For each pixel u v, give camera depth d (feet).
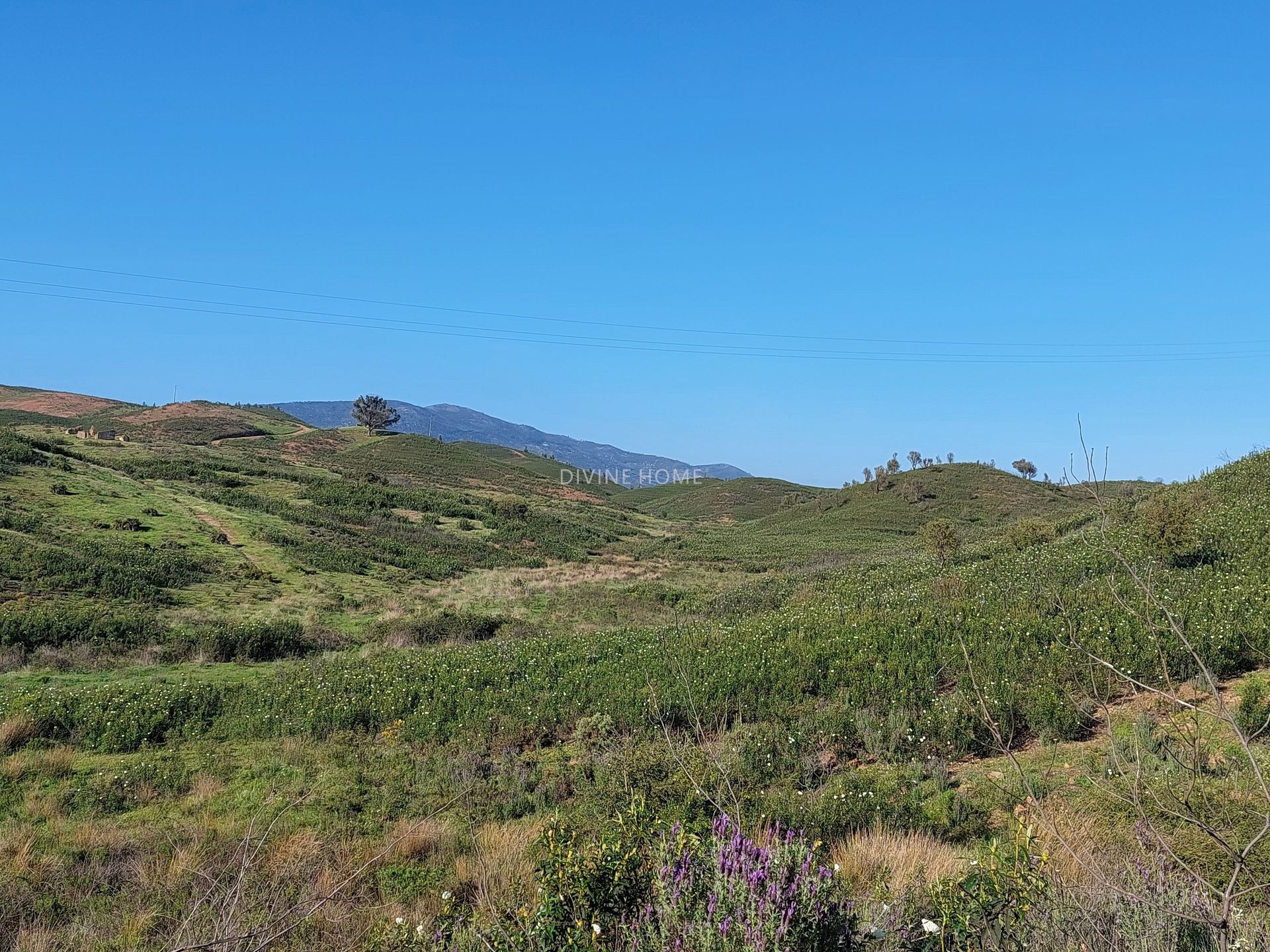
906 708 41.29
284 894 21.86
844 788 30.86
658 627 86.94
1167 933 12.32
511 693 52.31
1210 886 11.96
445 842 29.37
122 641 77.66
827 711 41.27
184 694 54.75
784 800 28.60
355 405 444.96
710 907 12.71
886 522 266.36
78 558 105.81
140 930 21.50
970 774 32.53
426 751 43.32
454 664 63.87
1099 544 80.84
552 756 41.93
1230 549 68.80
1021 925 13.23
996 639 49.60
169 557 117.80
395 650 82.64
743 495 472.85
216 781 39.11
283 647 82.07
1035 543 108.58
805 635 59.21
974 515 270.46
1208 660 39.11
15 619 75.51
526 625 100.22
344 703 51.70
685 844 14.62
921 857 22.61
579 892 14.98
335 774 39.78
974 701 37.63
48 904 24.48
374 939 18.76
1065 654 40.24
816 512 317.63
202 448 302.25
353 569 136.67
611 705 47.06
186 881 25.35
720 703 44.80
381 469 325.21
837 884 14.85
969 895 14.32
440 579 143.33
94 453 216.54
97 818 34.63
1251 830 17.60
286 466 267.39
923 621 57.82
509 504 233.76
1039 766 31.71
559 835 18.33
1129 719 34.53
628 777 31.22
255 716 50.88
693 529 312.71
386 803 34.86
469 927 17.20
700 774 30.01
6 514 119.85
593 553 202.28
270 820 33.24
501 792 35.68
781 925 12.10
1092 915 12.78
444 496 248.73
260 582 117.19
